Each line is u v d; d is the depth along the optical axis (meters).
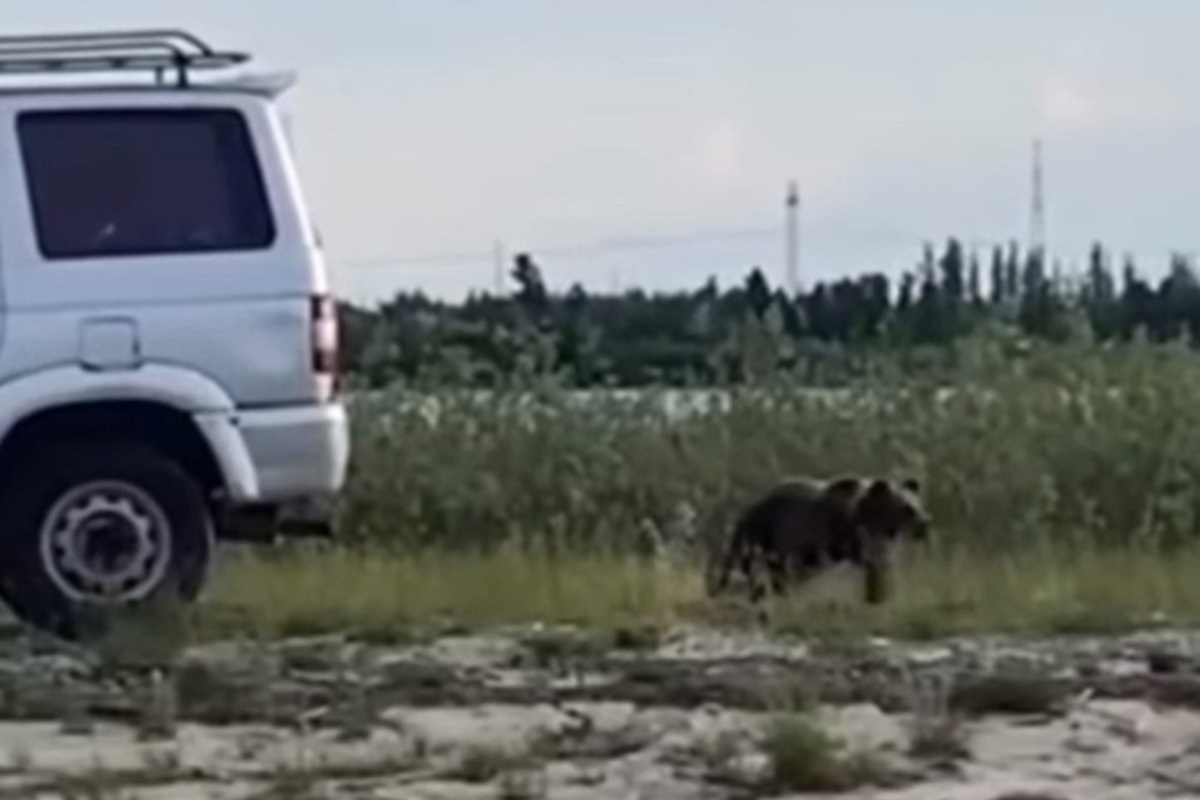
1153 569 34.72
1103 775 20.77
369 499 42.19
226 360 27.14
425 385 44.72
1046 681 24.03
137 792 19.88
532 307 50.88
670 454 42.66
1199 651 27.31
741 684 24.31
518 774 20.33
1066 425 42.66
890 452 42.28
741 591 33.31
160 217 27.14
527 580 32.66
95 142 27.06
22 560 27.03
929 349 45.81
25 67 27.17
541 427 43.00
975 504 41.59
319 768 20.73
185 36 27.34
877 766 20.59
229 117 27.33
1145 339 46.81
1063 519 42.00
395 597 30.98
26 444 27.16
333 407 27.59
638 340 49.22
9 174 26.84
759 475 42.41
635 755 21.28
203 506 27.38
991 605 31.03
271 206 27.33
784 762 20.34
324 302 27.50
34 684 24.52
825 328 51.19
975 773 20.80
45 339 26.75
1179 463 42.41
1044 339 46.94
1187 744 22.00
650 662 26.14
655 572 34.06
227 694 23.84
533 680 25.09
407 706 23.72
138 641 25.89
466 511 42.25
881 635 29.00
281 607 29.86
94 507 27.17
